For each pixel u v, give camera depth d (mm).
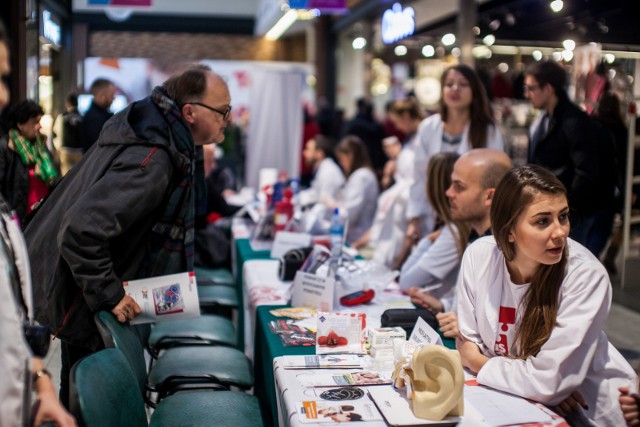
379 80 11625
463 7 5578
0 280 1482
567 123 3631
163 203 2660
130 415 2041
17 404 1479
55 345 3615
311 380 2133
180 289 2590
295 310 2955
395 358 2223
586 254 2059
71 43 8148
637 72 3305
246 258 4188
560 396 1955
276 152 8664
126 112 2635
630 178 3285
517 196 1980
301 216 4590
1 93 1523
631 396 2008
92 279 2436
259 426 2469
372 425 1821
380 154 9141
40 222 2654
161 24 14414
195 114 2713
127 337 2486
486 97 4332
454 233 3150
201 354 3250
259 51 16109
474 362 2168
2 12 6012
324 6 8508
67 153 6758
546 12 4203
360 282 3287
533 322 2047
